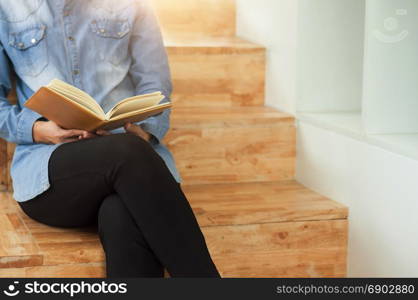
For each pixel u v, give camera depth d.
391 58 1.83
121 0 1.85
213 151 2.17
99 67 1.79
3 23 1.74
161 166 1.48
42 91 1.41
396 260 1.70
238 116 2.22
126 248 1.43
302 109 2.23
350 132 1.90
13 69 1.84
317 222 1.89
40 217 1.66
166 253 1.42
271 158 2.23
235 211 1.85
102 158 1.47
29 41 1.75
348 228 1.92
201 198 2.01
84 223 1.64
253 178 2.23
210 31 2.82
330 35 2.21
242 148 2.20
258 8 2.56
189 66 2.41
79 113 1.47
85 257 1.57
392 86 1.83
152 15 1.90
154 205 1.43
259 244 1.85
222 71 2.44
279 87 2.37
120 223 1.44
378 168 1.77
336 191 2.00
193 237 1.45
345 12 2.21
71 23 1.78
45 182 1.56
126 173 1.45
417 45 1.83
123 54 1.84
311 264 1.90
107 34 1.81
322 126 2.07
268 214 1.84
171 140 2.13
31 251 1.55
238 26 2.82
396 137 1.78
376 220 1.79
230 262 1.83
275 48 2.39
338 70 2.23
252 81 2.48
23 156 1.70
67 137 1.63
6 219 1.76
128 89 1.86
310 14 2.18
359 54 2.23
